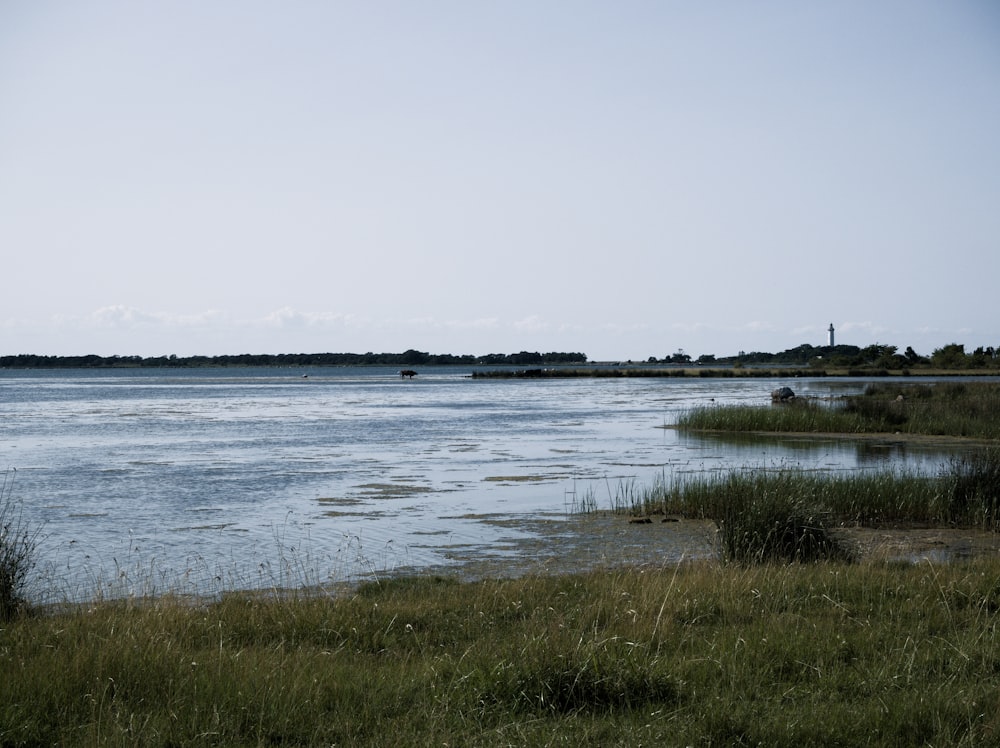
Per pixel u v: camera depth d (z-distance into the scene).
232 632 10.12
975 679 7.92
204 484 27.16
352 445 39.38
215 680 7.88
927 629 9.49
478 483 27.30
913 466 29.88
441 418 56.88
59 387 124.81
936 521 19.80
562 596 11.66
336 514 21.84
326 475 29.20
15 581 12.59
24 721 7.05
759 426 45.19
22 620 10.74
